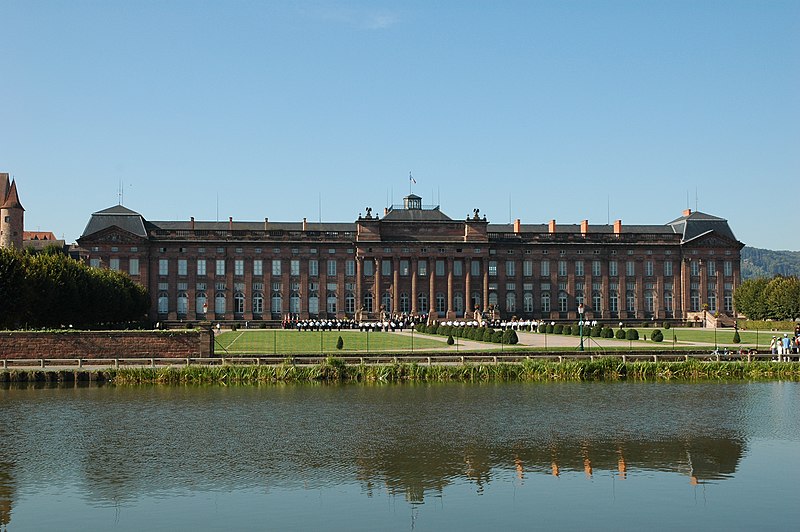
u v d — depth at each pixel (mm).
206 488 37969
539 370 71625
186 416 53531
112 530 32719
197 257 162000
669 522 33406
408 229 165250
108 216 160750
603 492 37219
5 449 44875
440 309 165875
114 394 62406
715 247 169500
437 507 35312
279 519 33938
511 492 37312
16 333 76312
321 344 92812
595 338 111625
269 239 163125
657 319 168875
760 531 32344
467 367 70875
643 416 53281
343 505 35656
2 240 176875
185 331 77875
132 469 40938
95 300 111812
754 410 55312
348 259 165000
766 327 141375
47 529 32812
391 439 46875
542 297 168375
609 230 176375
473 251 165500
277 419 52500
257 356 75438
